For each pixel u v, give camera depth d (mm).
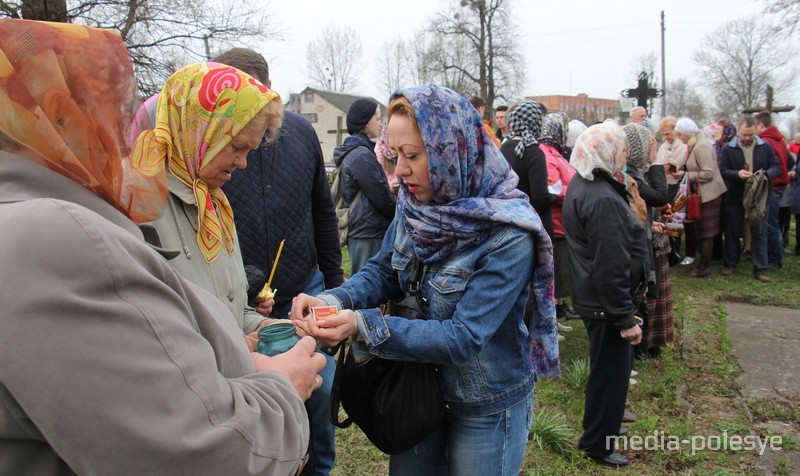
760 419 3531
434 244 1698
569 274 4586
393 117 1661
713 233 7008
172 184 1520
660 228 4289
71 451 738
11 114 816
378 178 4098
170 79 1541
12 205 777
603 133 2779
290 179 2406
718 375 4188
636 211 3650
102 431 741
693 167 6926
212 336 990
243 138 1556
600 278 2711
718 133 7930
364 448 3182
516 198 1743
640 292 2844
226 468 833
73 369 725
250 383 985
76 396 727
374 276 1947
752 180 6672
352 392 1736
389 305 1993
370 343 1554
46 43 843
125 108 990
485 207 1634
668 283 4410
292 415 997
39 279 720
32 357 711
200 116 1513
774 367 4309
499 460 1789
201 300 1006
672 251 4465
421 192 1700
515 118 4363
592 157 2752
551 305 1836
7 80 812
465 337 1572
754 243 6945
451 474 1839
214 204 1688
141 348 780
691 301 6051
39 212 751
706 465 3027
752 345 4781
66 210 770
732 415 3588
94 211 885
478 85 32312
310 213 2545
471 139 1679
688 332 5035
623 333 2752
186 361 827
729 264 7176
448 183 1647
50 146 842
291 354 1187
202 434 812
